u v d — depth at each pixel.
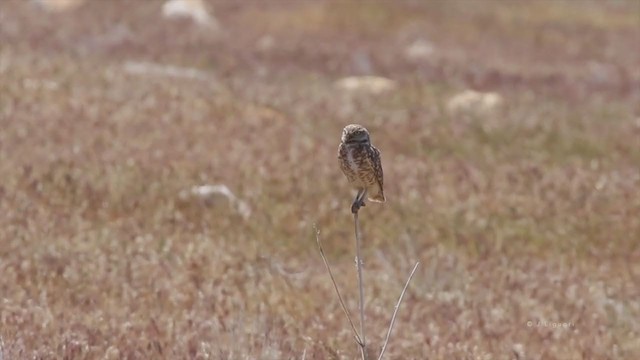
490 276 16.30
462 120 26.55
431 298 15.16
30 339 12.13
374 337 13.35
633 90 34.78
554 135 25.56
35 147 19.89
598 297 15.70
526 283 16.05
